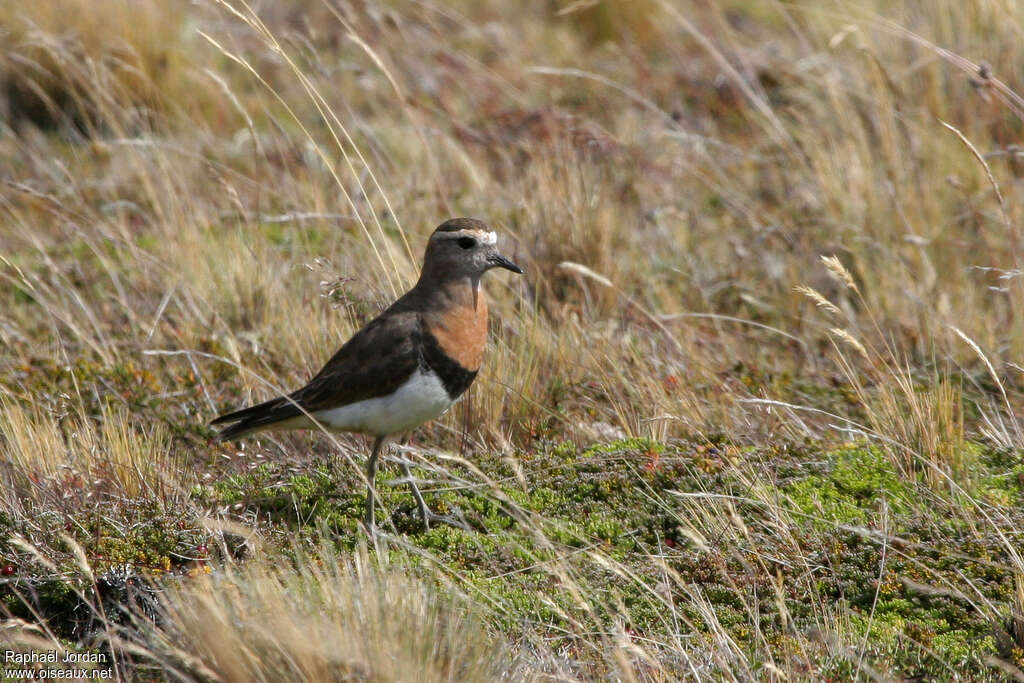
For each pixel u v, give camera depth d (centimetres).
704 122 1762
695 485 930
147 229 1506
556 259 1327
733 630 785
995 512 875
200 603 721
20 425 1007
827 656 750
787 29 1997
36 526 873
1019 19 1541
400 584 738
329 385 930
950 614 796
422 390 930
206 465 1052
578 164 1483
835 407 1107
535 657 753
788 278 1376
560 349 1148
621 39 2078
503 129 1680
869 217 1402
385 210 1461
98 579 823
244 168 1653
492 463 982
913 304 1266
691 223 1500
